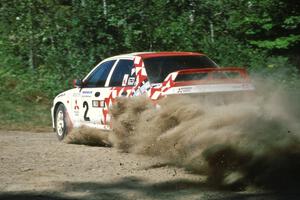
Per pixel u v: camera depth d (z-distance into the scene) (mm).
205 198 12000
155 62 18406
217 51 33125
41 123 27984
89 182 13773
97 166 15844
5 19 36125
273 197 11938
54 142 21641
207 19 34688
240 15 33812
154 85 17562
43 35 35031
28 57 35500
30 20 35312
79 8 33844
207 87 16922
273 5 32375
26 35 35250
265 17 32812
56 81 32781
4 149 19438
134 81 18406
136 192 12672
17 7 35906
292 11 32281
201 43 33562
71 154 18078
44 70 33844
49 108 30797
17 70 34312
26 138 23203
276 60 31516
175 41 33750
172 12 34656
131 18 33594
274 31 33531
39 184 13688
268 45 32781
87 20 33406
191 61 18750
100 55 32938
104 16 33594
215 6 34625
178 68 18391
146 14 33750
